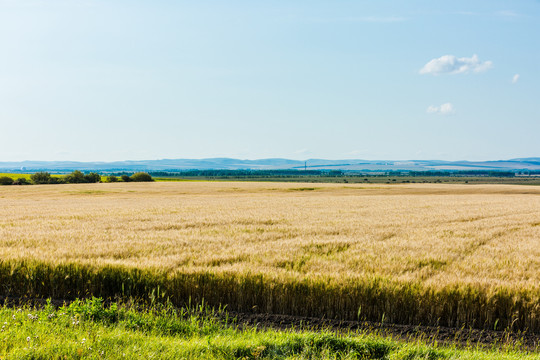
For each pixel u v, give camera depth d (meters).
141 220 26.59
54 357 5.58
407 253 15.30
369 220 27.25
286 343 6.75
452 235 20.81
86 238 18.17
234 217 28.38
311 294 9.80
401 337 8.45
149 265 11.74
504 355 7.09
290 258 13.82
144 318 8.14
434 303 9.47
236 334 7.74
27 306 10.02
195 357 5.96
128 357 5.75
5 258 12.00
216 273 10.72
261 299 10.11
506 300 9.34
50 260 11.87
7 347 5.80
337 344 6.89
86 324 7.29
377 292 9.64
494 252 16.11
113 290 11.05
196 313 9.54
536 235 21.34
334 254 14.83
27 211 33.28
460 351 7.20
